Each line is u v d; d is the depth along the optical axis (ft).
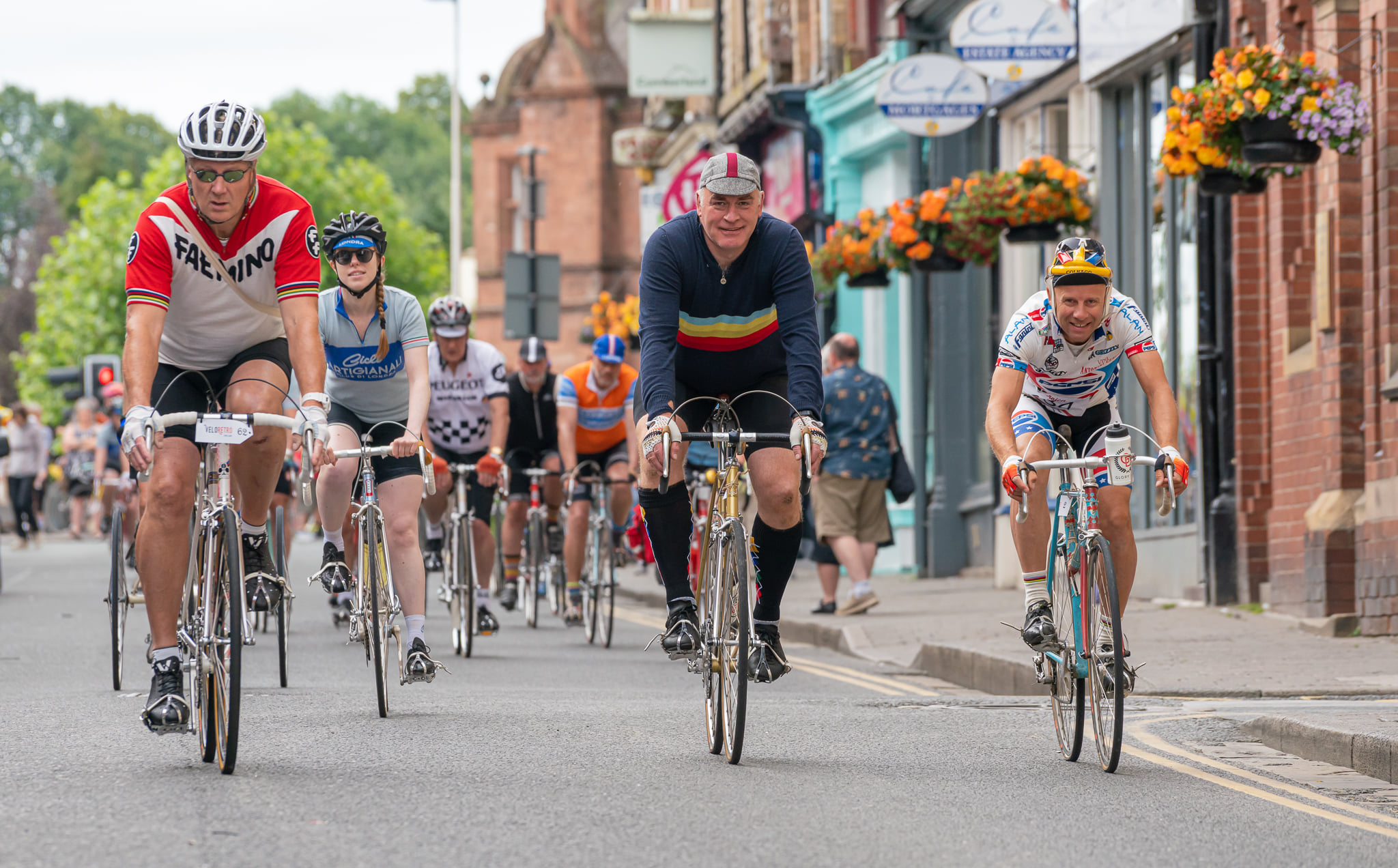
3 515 194.59
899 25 93.66
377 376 42.75
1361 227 54.70
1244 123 52.01
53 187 414.82
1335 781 31.50
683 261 32.48
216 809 26.20
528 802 27.30
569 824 25.64
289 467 57.57
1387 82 52.47
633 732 35.35
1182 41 65.00
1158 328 70.13
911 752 33.65
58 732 34.24
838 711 40.37
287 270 30.68
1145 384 32.83
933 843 24.98
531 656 55.93
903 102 75.87
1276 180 59.00
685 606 33.50
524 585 69.05
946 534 90.27
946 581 87.40
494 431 56.18
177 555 29.68
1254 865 24.21
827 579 68.54
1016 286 85.35
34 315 355.77
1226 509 61.57
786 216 113.39
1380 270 52.49
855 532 68.49
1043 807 27.96
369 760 31.01
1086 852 24.73
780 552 32.76
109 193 281.95
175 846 23.65
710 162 31.86
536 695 42.88
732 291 32.81
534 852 23.77
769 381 34.30
